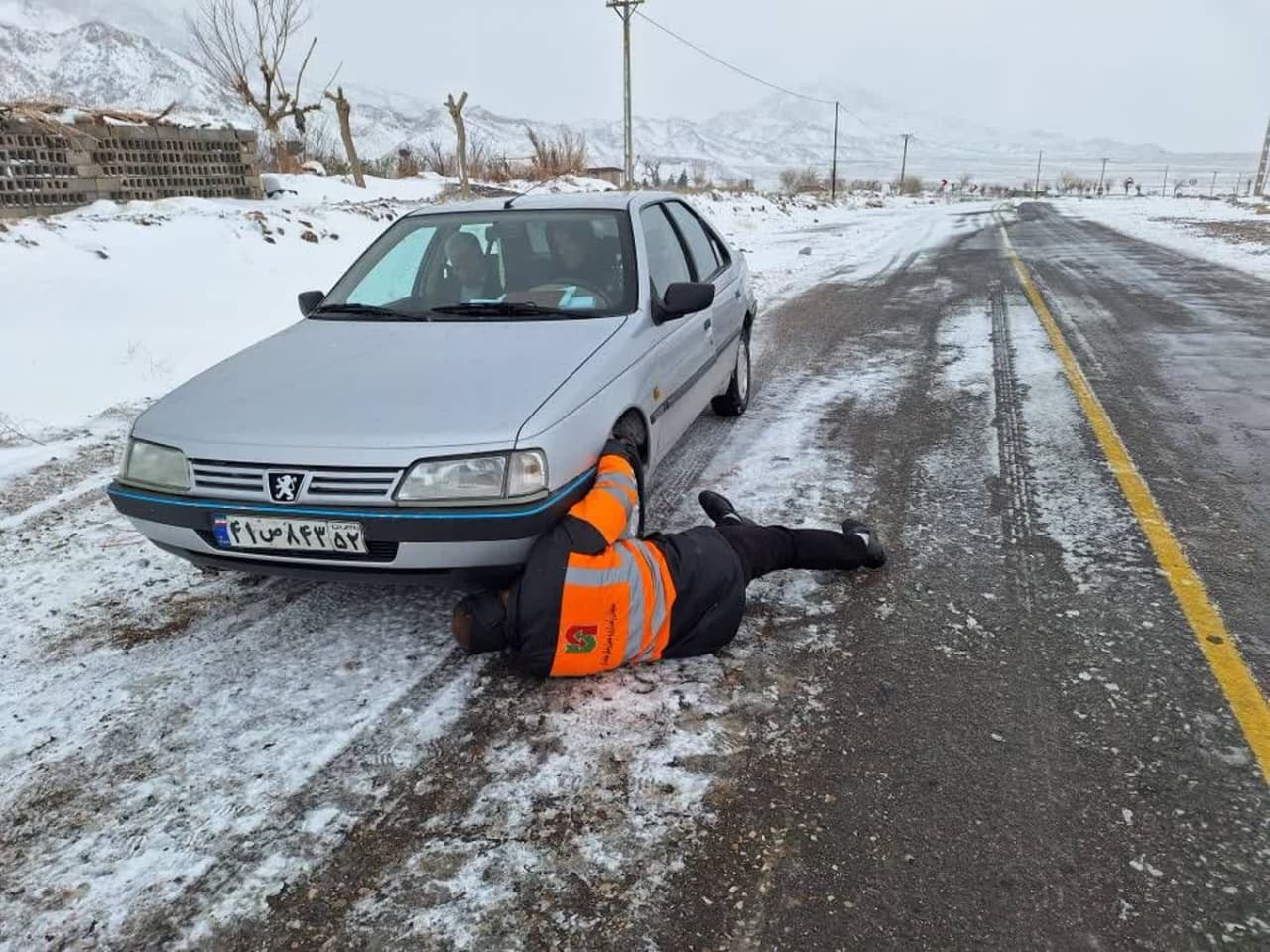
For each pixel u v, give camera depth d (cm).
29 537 404
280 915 194
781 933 186
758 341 837
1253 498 415
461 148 1958
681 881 200
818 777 232
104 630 319
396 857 209
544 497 270
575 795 228
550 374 303
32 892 201
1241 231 2059
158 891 201
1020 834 211
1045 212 3834
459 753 246
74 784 237
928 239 2184
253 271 999
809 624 309
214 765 243
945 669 280
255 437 277
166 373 703
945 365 713
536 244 398
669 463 479
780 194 5134
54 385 637
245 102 2156
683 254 464
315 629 316
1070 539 372
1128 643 292
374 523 264
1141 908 190
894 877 200
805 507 413
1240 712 254
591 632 262
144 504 287
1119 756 237
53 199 1249
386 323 367
